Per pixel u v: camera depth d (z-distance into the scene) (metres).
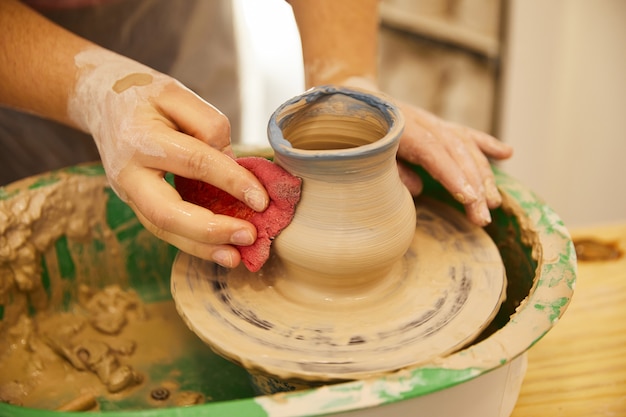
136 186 0.90
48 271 1.17
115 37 1.53
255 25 2.35
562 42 2.19
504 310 1.11
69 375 1.08
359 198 0.81
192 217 0.85
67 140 1.59
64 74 1.04
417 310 0.89
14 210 1.11
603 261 1.25
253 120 2.42
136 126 0.91
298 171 0.81
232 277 0.95
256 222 0.85
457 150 1.08
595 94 2.29
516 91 2.30
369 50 1.26
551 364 1.04
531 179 2.48
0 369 1.09
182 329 1.18
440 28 2.22
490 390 0.83
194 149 0.86
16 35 1.07
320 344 0.84
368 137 0.91
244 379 1.08
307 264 0.85
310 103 0.90
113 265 1.23
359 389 0.72
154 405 1.03
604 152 2.41
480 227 1.07
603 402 0.98
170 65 1.67
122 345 1.14
